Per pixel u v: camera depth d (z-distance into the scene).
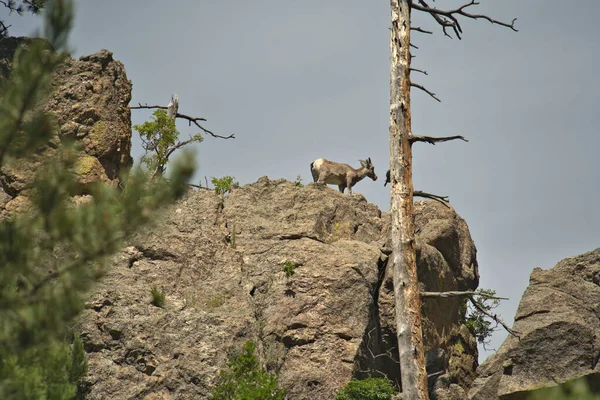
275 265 109.38
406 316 92.00
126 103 118.25
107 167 111.81
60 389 46.69
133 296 96.56
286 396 96.75
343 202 123.00
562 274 111.88
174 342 93.31
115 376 89.88
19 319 39.41
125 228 40.62
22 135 40.56
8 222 40.41
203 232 110.00
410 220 96.56
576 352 101.56
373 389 94.50
